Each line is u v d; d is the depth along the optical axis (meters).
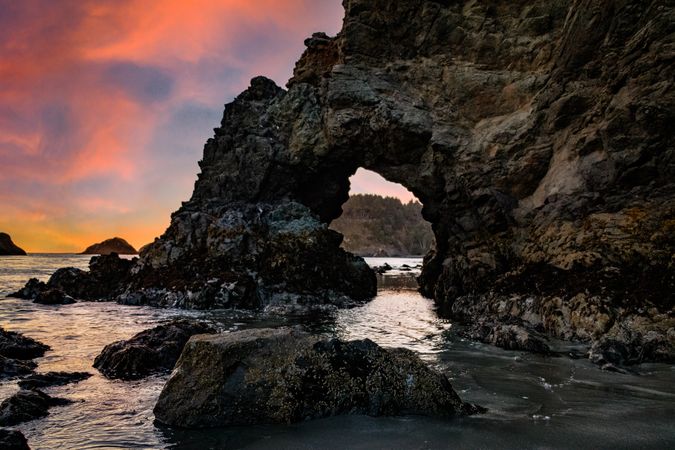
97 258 30.41
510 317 16.38
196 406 7.52
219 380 7.71
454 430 7.07
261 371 7.84
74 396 9.02
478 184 21.78
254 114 32.44
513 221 20.56
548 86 20.14
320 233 28.42
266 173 29.92
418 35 25.39
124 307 23.88
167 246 27.61
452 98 24.20
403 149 25.16
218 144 32.44
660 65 15.41
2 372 10.35
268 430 7.20
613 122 16.19
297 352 8.12
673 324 12.15
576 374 10.52
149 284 25.84
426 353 12.88
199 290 23.86
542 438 6.72
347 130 26.17
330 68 30.42
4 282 40.78
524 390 9.26
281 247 26.95
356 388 7.88
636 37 16.38
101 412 8.13
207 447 6.62
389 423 7.38
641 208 15.41
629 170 15.86
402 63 25.78
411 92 25.19
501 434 6.89
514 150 20.94
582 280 15.05
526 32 22.77
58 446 6.66
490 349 13.42
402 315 21.52
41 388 9.47
